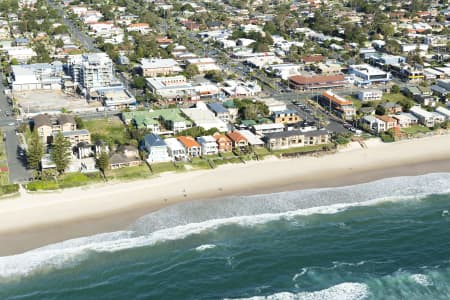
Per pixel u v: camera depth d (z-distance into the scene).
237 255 147.62
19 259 143.25
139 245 150.25
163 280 137.88
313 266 143.75
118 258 145.12
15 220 161.12
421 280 138.25
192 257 146.38
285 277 139.62
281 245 152.00
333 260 146.12
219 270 141.88
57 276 138.25
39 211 166.25
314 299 131.38
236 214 165.88
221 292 134.25
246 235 155.88
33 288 134.12
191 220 162.25
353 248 151.12
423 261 145.88
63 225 158.88
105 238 152.75
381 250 150.38
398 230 159.38
